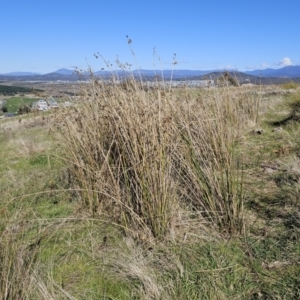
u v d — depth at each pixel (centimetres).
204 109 333
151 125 277
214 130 304
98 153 321
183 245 259
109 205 313
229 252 248
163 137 278
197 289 213
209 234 271
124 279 228
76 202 351
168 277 225
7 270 207
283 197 321
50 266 243
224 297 204
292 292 204
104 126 321
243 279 220
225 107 461
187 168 304
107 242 274
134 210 283
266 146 502
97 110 326
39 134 796
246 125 640
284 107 865
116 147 304
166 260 241
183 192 309
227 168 284
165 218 270
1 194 384
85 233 288
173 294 210
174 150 295
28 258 235
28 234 285
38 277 219
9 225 258
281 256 238
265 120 721
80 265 246
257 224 282
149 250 259
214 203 284
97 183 308
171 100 314
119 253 251
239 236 268
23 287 202
